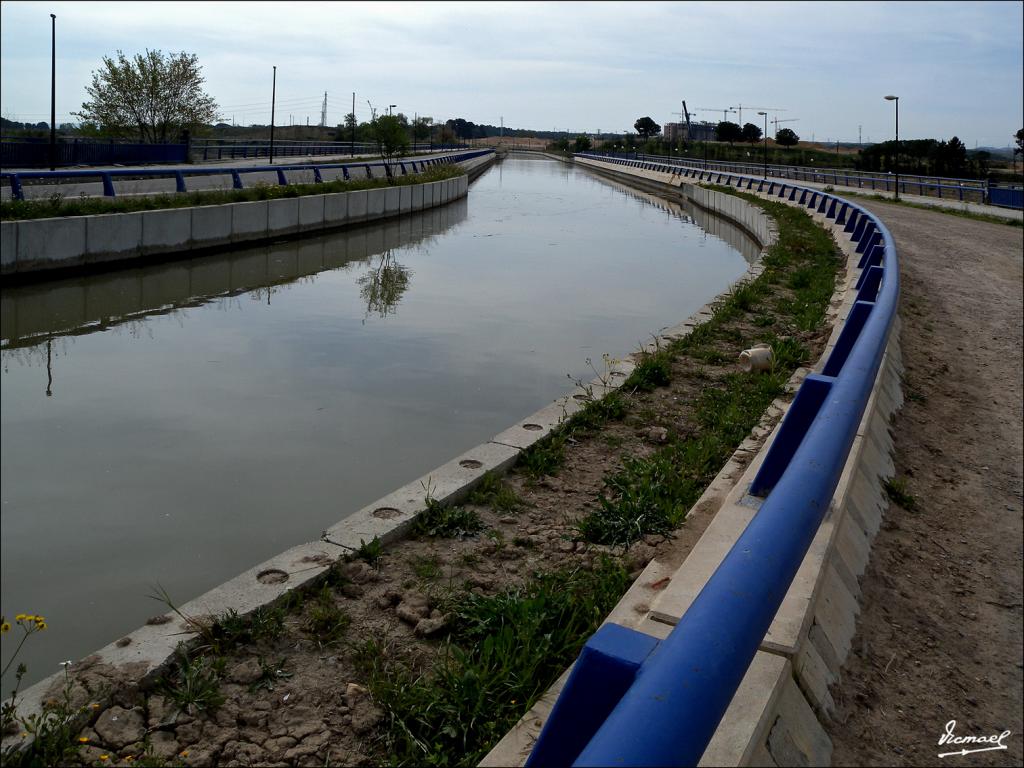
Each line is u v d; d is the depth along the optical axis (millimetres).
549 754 2027
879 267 9109
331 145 67375
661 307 14945
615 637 2029
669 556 4574
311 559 4457
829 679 3309
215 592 4082
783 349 9078
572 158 118250
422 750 3156
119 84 44406
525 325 13000
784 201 30266
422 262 19531
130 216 16172
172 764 3047
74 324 12344
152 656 3557
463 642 3898
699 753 1314
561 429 6715
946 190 42219
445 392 9195
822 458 2533
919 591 4340
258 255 19234
